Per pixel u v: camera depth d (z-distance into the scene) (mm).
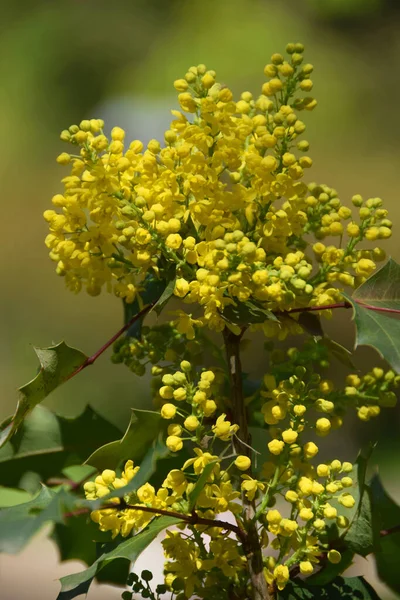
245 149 811
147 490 777
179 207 791
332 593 823
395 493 2771
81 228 803
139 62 4781
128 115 4555
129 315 837
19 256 4570
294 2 4832
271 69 809
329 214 820
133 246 799
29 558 1938
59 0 5004
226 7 4711
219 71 4625
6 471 843
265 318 782
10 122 4941
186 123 796
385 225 806
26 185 4863
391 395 818
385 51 4906
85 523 827
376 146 4781
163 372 824
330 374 3219
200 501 778
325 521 824
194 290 777
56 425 845
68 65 4895
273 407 790
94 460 788
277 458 802
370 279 797
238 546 809
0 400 3781
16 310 4246
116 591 1791
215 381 822
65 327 4156
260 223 800
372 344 777
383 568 842
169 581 811
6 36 4977
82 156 793
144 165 790
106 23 4867
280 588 786
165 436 792
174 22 4797
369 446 822
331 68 4859
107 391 3457
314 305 803
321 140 4816
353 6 4766
